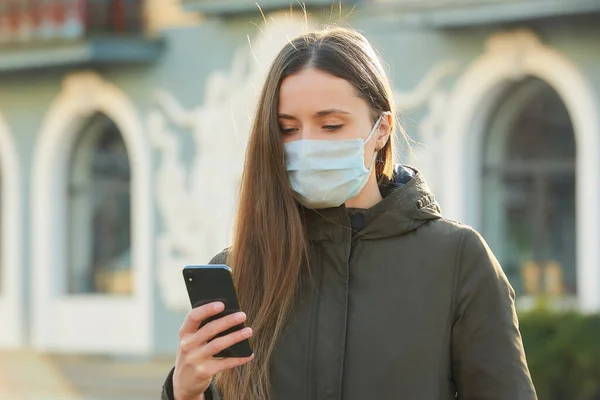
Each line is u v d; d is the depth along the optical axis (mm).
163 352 19688
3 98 21688
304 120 3391
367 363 3287
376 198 3506
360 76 3391
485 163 16406
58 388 20531
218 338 3086
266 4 17672
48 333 21125
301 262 3410
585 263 15211
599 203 15156
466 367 3314
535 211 15969
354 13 16797
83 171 21047
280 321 3357
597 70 15227
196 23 19203
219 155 18875
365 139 3416
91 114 20766
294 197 3418
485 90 16172
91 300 20656
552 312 13570
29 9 20203
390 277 3346
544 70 15633
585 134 15305
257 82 18109
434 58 16578
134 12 19828
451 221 3410
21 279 21484
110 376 20047
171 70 19547
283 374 3342
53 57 19953
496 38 15992
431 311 3305
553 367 13383
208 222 19000
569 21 15344
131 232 20422
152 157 19797
